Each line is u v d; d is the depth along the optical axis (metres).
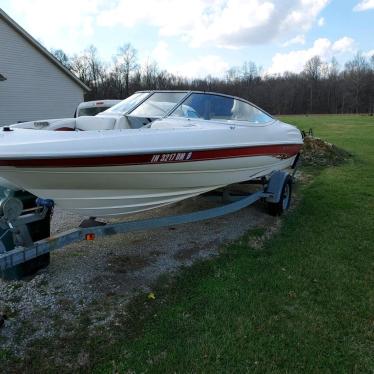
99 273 3.51
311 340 2.63
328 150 10.31
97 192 3.20
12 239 2.92
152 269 3.61
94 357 2.45
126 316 2.87
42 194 3.02
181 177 3.63
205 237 4.46
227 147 3.94
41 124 3.88
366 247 4.19
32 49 19.08
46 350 2.50
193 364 2.38
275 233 4.65
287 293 3.20
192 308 2.97
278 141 5.06
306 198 6.23
